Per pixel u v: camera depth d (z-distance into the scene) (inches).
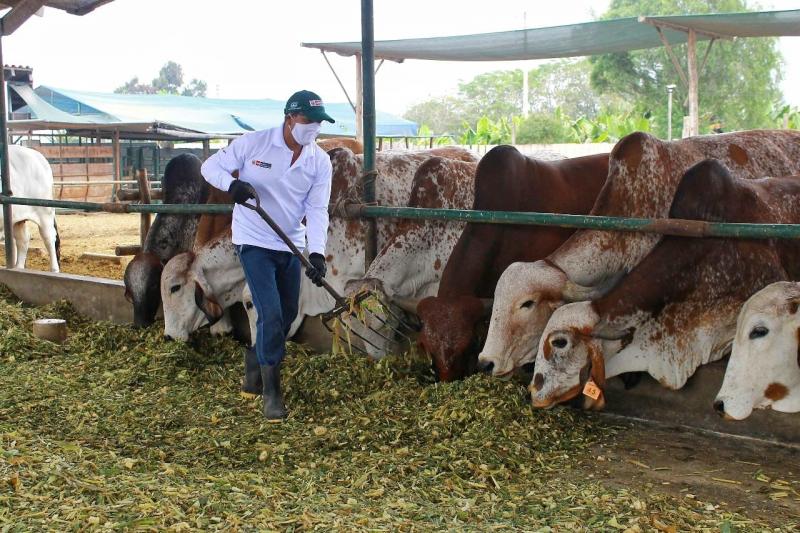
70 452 161.5
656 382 192.9
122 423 187.9
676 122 1310.3
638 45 609.9
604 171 230.2
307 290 247.1
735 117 1301.7
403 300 215.5
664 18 493.0
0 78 339.0
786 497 149.3
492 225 209.9
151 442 176.7
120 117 1017.5
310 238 185.5
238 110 1208.8
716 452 173.9
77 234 668.1
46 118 957.2
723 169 178.4
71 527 120.2
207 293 245.9
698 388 187.8
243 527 124.1
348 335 210.1
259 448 171.0
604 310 179.3
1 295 328.5
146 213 297.7
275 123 1157.1
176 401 204.7
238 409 196.7
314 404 197.6
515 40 578.2
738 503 146.9
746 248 178.1
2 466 142.9
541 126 1350.9
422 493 147.3
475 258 208.7
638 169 201.2
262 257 183.8
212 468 162.1
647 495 149.0
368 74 227.3
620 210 199.6
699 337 181.6
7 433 168.6
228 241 248.1
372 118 229.0
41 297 320.8
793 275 185.8
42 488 134.8
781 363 161.9
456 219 202.2
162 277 250.4
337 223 243.6
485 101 2667.3
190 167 284.2
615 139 1188.5
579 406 196.4
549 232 215.6
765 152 230.5
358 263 243.8
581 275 194.9
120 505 129.3
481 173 214.1
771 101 1339.8
